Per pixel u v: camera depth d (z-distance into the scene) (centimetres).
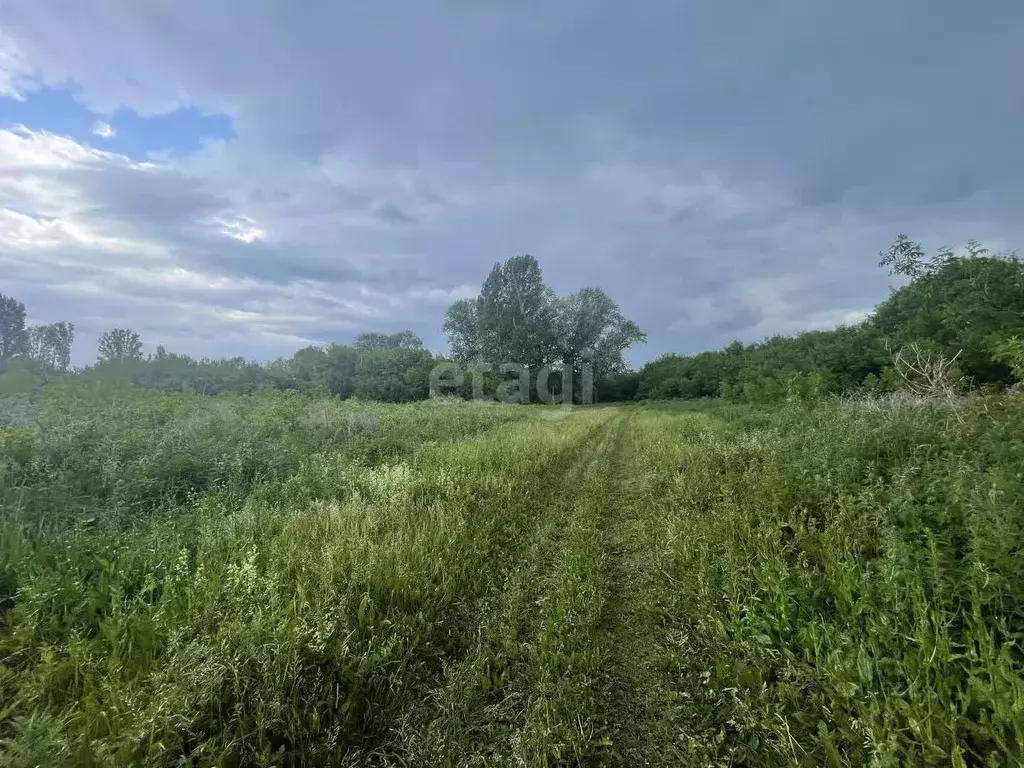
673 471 884
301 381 3025
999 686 222
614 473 1035
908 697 254
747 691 286
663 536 576
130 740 229
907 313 1770
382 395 3538
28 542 396
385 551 444
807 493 537
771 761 250
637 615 421
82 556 411
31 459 588
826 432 729
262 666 280
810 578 359
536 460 1038
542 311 5872
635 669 347
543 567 520
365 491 709
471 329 5847
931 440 598
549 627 381
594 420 2422
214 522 509
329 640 317
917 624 277
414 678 326
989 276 1343
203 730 256
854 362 1831
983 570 280
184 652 282
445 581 437
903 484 438
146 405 1055
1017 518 312
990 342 848
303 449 924
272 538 483
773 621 337
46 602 334
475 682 318
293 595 375
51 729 229
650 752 273
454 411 2225
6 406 855
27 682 269
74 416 786
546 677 323
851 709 256
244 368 2731
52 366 1634
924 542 368
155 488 603
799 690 283
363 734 282
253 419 1093
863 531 411
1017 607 274
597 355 6381
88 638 325
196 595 362
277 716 258
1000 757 206
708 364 5441
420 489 716
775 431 865
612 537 625
